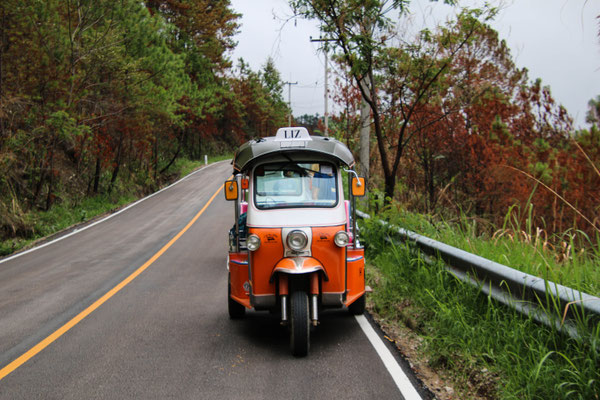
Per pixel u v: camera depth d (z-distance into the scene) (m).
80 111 23.17
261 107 86.00
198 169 48.38
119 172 30.97
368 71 10.47
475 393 4.20
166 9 50.50
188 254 12.50
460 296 5.98
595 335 3.83
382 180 15.65
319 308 5.77
